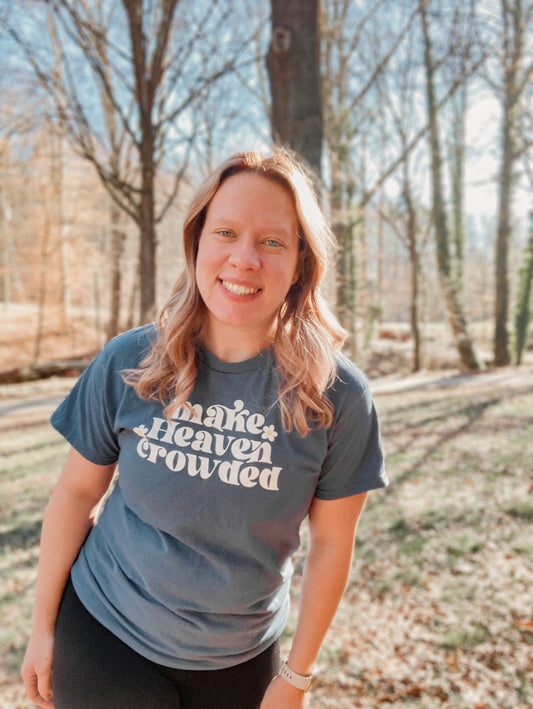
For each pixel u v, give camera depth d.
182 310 1.32
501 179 22.28
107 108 16.83
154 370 1.29
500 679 3.25
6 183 19.86
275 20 5.73
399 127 21.62
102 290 38.97
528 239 23.39
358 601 4.31
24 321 32.41
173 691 1.32
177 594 1.29
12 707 3.30
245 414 1.28
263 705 1.37
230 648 1.33
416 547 5.13
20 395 19.03
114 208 23.05
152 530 1.33
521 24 14.32
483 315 42.50
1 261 35.03
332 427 1.28
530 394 13.75
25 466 8.98
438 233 23.08
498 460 7.76
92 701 1.32
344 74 17.59
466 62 13.58
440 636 3.72
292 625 4.01
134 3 9.66
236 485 1.24
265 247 1.26
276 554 1.32
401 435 10.02
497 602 4.04
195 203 1.32
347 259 14.32
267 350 1.32
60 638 1.39
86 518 1.50
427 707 3.12
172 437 1.28
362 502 1.39
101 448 1.41
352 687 3.35
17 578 4.99
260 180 1.26
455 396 14.54
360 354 16.20
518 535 5.19
